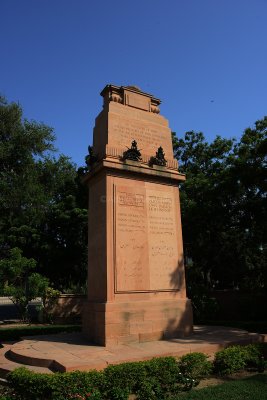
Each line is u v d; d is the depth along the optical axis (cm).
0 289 2223
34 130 3036
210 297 2112
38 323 2219
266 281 2347
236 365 834
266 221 2242
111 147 1242
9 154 2903
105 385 665
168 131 1416
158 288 1176
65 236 2798
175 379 724
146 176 1266
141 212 1220
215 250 2520
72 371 717
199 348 962
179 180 1327
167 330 1127
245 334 1184
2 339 1548
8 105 3067
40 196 2900
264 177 2047
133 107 1379
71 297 2331
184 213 2378
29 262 2220
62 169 3294
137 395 680
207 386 741
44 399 650
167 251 1234
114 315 1052
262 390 662
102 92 1412
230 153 2684
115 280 1105
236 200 2338
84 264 2839
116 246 1139
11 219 2859
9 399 648
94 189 1283
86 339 1149
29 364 877
